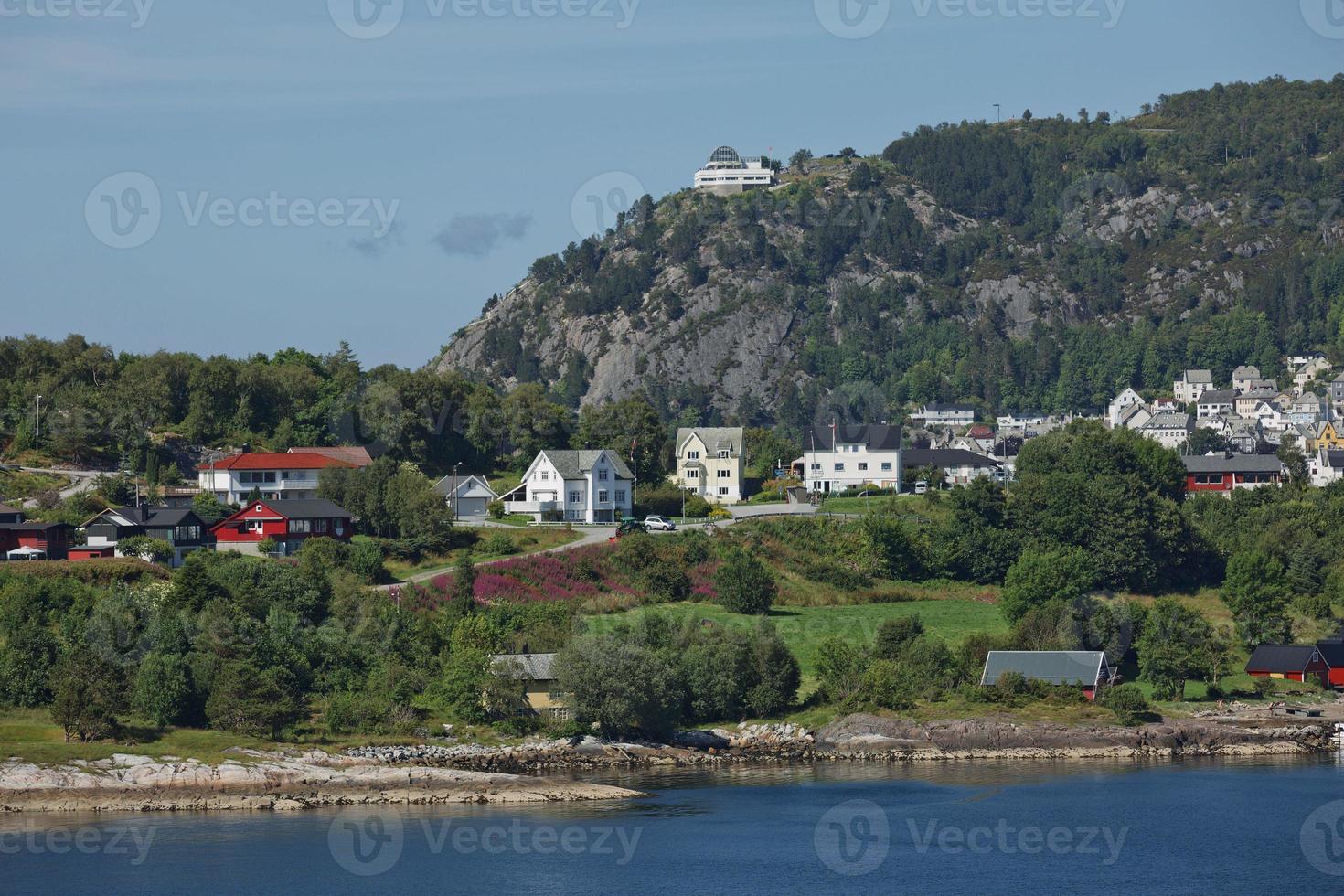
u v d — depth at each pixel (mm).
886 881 149750
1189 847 160750
